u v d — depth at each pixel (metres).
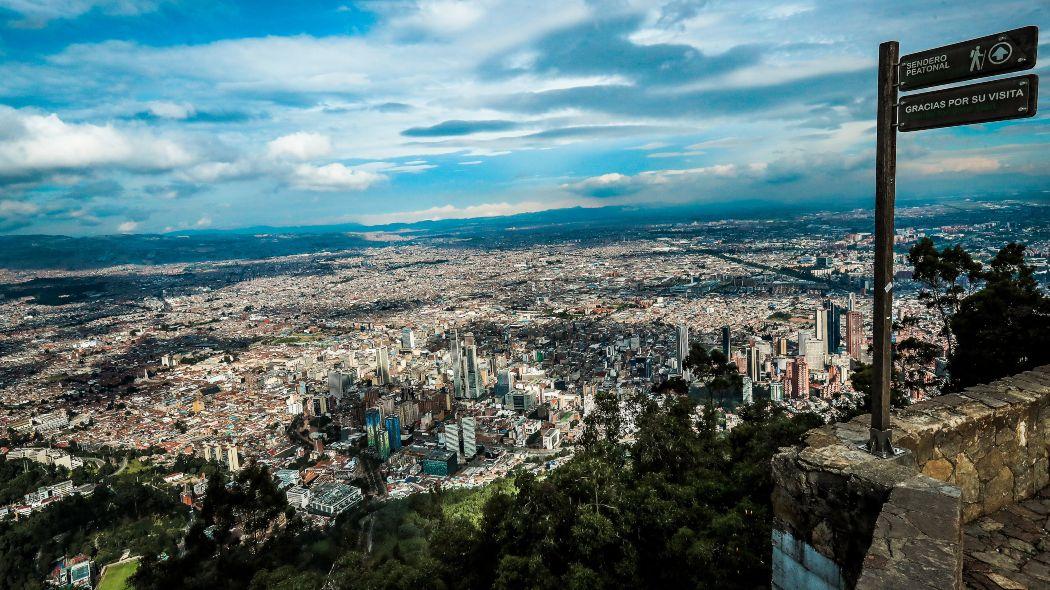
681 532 13.23
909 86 5.21
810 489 5.50
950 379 17.52
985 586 4.89
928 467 5.78
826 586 5.37
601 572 14.54
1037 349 14.58
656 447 19.14
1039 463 6.49
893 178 5.29
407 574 18.89
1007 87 4.61
